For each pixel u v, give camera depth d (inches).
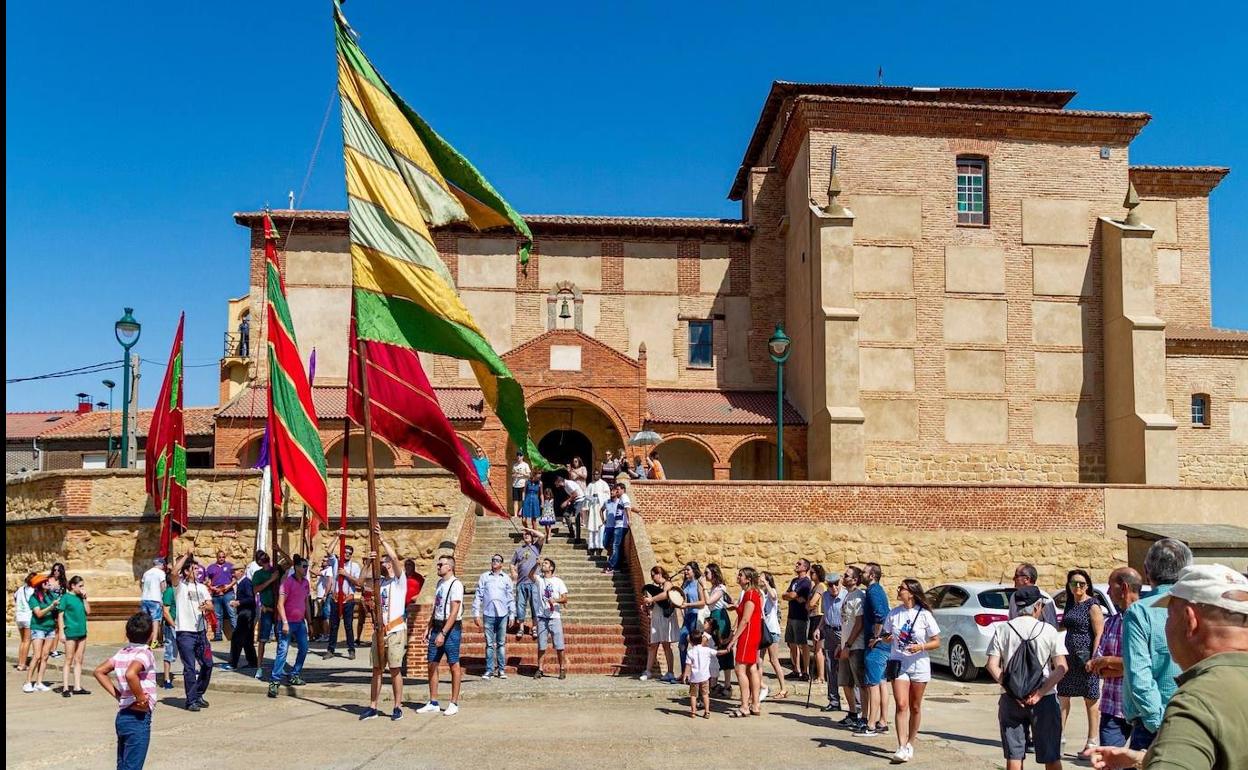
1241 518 1127.0
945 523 1106.1
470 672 791.1
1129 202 1408.7
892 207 1423.5
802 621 772.6
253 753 488.7
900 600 488.7
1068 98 1576.0
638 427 1380.4
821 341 1343.5
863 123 1425.9
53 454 1897.1
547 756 483.8
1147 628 269.1
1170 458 1320.1
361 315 645.9
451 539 936.9
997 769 460.4
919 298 1416.1
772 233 1568.7
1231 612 165.0
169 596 748.6
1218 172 1558.8
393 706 628.4
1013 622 382.9
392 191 665.6
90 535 1034.7
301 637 720.3
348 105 658.2
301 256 1496.1
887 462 1386.6
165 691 715.4
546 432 1481.3
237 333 1608.0
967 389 1408.7
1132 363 1357.0
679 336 1542.8
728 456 1391.5
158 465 970.1
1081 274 1439.5
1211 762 145.6
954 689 752.3
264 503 997.8
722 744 519.2
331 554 919.0
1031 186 1446.9
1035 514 1112.8
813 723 590.2
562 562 999.6
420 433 684.7
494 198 693.9
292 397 839.7
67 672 710.5
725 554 1077.1
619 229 1539.1
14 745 518.0
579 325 1530.5
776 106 1593.3
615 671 803.4
